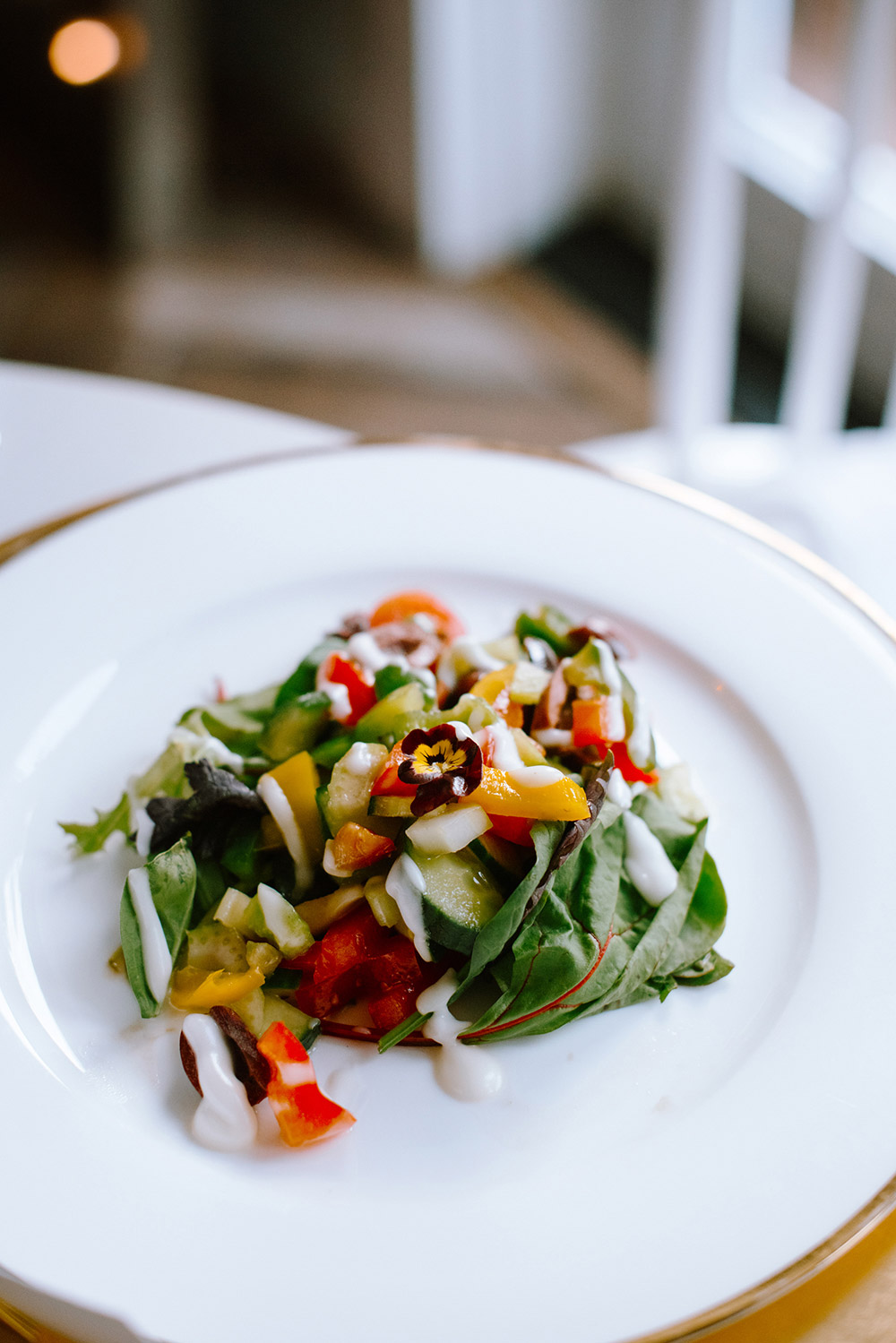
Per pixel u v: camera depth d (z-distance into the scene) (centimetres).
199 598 57
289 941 46
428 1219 41
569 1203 41
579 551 58
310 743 50
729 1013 46
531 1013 45
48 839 50
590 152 162
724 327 109
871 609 55
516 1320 39
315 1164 43
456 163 154
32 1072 44
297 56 168
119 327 156
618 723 49
